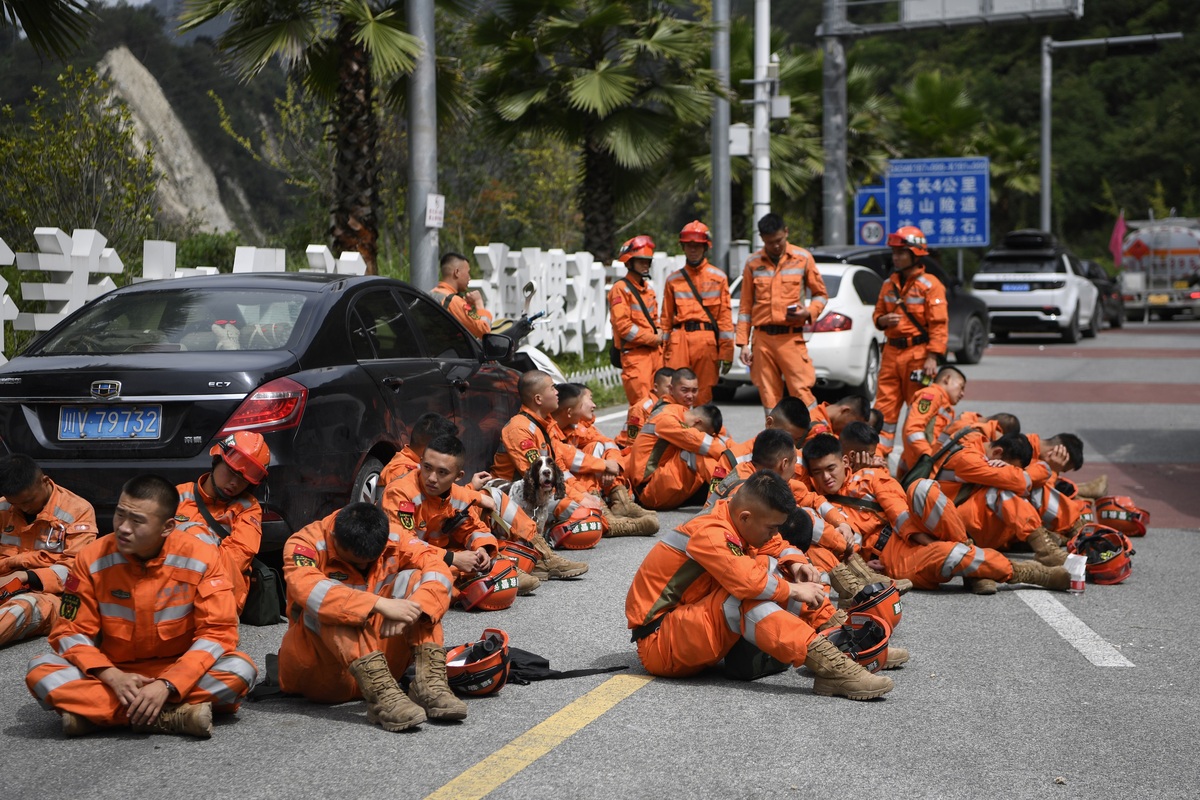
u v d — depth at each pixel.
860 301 15.27
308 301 6.74
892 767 4.25
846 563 6.47
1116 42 33.78
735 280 17.47
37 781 4.12
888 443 10.46
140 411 5.99
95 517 6.09
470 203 26.38
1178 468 11.20
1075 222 69.38
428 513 6.12
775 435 6.09
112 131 14.82
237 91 30.38
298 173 23.77
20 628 5.76
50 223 14.41
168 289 6.91
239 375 5.98
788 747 4.45
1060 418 14.38
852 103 30.34
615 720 4.74
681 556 5.16
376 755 4.36
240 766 4.25
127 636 4.59
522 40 18.52
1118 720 4.76
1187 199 65.81
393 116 22.55
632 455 9.05
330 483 6.34
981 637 5.96
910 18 22.16
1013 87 68.81
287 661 4.86
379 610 4.60
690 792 4.02
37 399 6.07
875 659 5.23
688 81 19.08
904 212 30.78
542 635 6.00
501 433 8.10
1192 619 6.30
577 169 26.97
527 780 4.12
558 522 7.90
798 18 68.69
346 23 13.37
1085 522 7.74
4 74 19.91
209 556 4.66
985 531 7.20
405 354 7.47
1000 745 4.48
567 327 16.98
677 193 25.91
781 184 26.12
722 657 5.25
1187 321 38.72
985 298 26.69
